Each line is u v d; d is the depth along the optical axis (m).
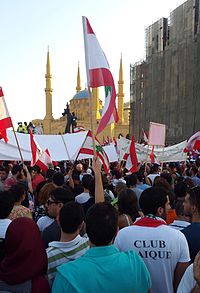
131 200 4.90
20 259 3.06
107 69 6.14
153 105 49.47
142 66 53.19
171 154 18.36
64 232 3.57
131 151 12.35
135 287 2.82
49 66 90.06
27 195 6.88
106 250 2.91
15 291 3.07
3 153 13.23
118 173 11.26
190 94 42.19
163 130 13.34
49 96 89.44
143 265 2.94
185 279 2.92
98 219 2.93
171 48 46.34
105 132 73.69
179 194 5.97
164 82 47.50
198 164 16.78
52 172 10.16
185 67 42.97
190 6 43.44
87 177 7.19
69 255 3.51
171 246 3.60
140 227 3.71
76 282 2.73
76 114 88.75
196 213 4.16
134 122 55.22
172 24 47.69
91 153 9.76
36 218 6.40
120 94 85.69
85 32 6.11
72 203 3.63
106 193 7.73
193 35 42.59
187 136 42.25
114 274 2.79
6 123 9.52
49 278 3.45
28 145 13.94
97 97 84.25
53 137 16.78
